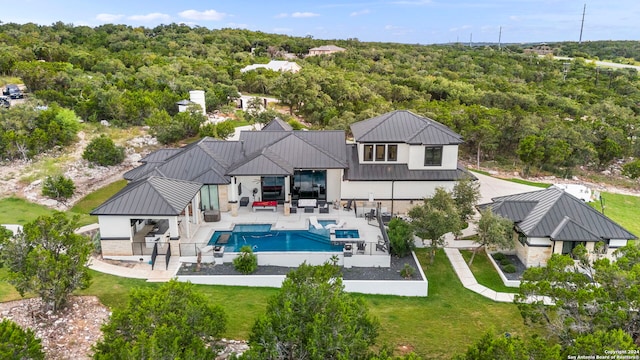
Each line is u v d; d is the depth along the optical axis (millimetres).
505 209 28750
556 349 12703
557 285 17594
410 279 24391
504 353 12680
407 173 32531
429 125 33250
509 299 23516
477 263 27438
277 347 13164
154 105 54031
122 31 131625
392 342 19344
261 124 58094
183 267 24984
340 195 33281
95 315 19422
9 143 38625
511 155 52344
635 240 25719
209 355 12977
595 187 45094
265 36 169625
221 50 121875
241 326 19484
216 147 34656
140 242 26125
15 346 12641
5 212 30703
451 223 25844
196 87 69312
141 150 45844
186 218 27297
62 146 43312
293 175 32188
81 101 53375
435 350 18984
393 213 32938
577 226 25969
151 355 11453
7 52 71875
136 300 14117
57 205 32875
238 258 24656
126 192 25797
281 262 25594
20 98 56688
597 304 15633
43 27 126688
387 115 35000
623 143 50875
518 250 28281
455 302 23188
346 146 35219
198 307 13820
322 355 12438
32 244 19266
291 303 13914
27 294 20531
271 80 81938
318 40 172500
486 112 53531
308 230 29266
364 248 26562
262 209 32469
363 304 15164
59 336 17734
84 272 19281
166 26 156000
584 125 52906
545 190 29953
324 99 66000
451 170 32781
